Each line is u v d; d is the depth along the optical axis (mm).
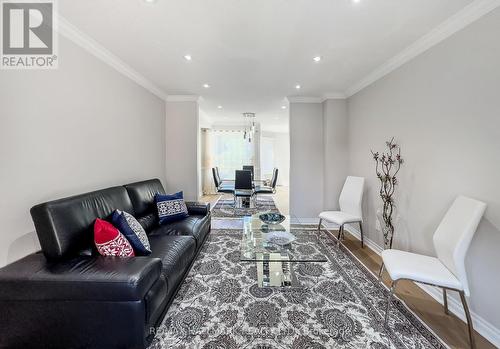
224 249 3006
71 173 2111
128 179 3078
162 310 1704
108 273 1359
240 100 4609
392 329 1645
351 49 2428
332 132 4078
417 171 2334
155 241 2223
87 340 1349
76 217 1715
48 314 1334
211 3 1709
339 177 4090
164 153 4285
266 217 3004
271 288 2135
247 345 1488
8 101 1602
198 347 1467
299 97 4273
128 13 1830
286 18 1897
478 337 1598
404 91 2523
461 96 1835
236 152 8070
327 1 1690
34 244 1755
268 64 2818
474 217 1552
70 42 2082
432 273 1615
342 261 2750
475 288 1694
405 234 2518
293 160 4348
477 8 1669
